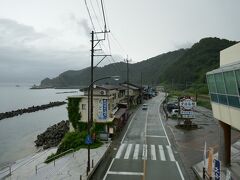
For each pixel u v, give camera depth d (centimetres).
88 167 2547
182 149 3497
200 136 4269
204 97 10075
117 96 5959
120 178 2442
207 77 2938
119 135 4388
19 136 6175
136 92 9650
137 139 4091
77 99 4278
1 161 4019
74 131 4116
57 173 2623
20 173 2950
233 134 4425
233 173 2500
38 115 10431
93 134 3828
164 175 2525
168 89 16438
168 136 4294
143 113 7212
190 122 5078
